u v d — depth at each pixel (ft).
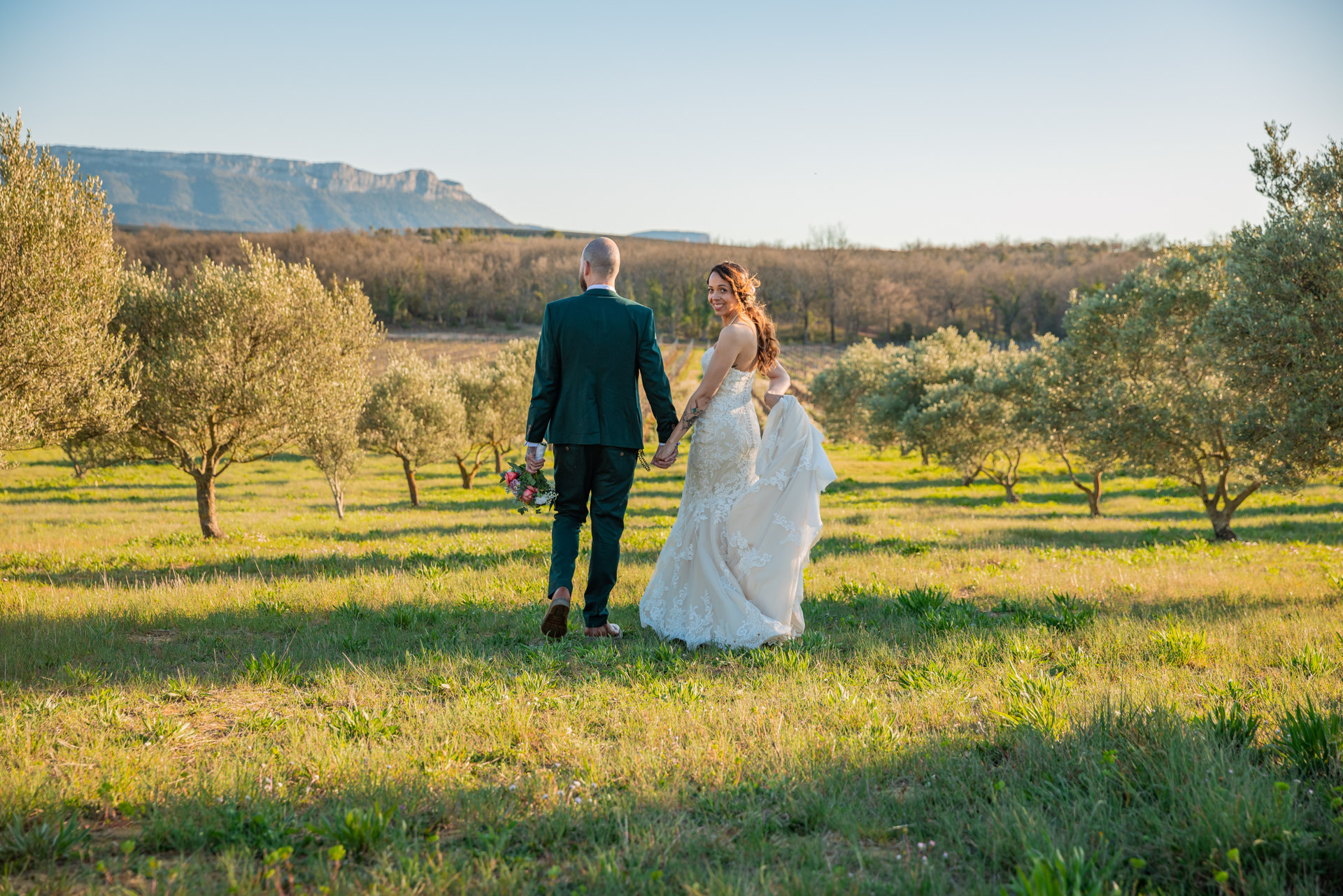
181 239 520.42
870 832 8.13
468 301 493.36
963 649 15.85
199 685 13.62
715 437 16.98
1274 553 38.96
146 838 7.97
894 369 128.16
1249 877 6.73
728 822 8.43
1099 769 8.88
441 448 93.76
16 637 16.69
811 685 13.07
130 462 54.03
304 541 49.08
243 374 52.54
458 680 13.89
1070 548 39.88
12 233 31.22
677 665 14.80
